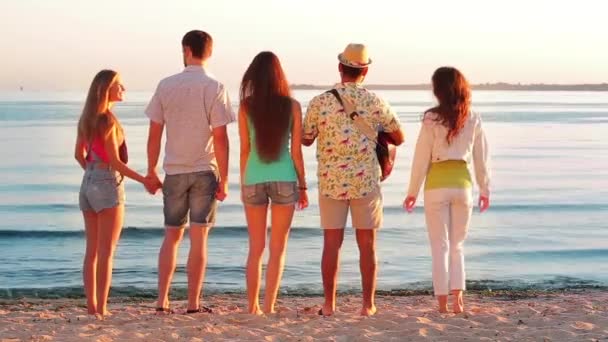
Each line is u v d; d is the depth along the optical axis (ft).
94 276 22.58
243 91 21.31
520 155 125.70
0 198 72.08
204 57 21.77
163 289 22.61
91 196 21.50
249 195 21.45
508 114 330.13
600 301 28.50
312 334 19.49
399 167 105.70
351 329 20.10
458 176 21.56
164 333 19.29
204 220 21.91
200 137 21.50
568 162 113.70
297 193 21.58
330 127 21.12
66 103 583.99
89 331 19.79
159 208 66.08
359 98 21.12
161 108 21.58
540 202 70.28
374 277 22.39
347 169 21.18
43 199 71.61
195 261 22.24
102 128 21.15
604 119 276.21
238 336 19.26
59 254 43.96
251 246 22.13
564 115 319.68
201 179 21.67
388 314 22.35
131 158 113.50
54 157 114.42
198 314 22.24
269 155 21.12
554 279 37.14
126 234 49.98
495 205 67.82
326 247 22.02
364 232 21.93
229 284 35.78
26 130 185.37
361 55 21.08
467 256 43.96
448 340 18.92
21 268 39.78
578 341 18.79
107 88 21.29
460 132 21.38
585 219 59.98
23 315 23.94
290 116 21.18
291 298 31.19
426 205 21.88
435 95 21.44
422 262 41.42
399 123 21.58
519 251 45.78
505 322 21.06
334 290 22.43
